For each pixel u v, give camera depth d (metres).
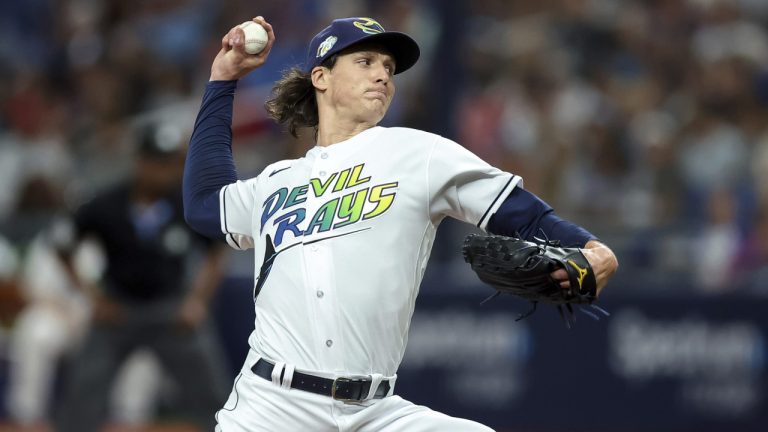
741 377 30.97
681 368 31.14
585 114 40.12
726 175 37.59
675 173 37.62
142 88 44.28
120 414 31.98
